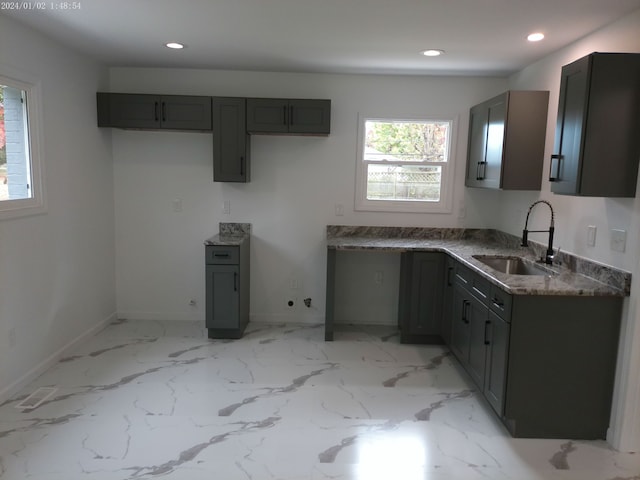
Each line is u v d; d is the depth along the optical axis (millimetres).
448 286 3834
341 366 3566
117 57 3838
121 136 4348
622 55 2334
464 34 2986
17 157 3084
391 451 2469
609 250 2637
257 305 4598
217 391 3104
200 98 4004
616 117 2375
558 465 2385
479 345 3039
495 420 2818
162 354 3721
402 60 3705
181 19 2826
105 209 4254
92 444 2461
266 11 2656
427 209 4441
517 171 3443
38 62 3164
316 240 4508
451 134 4328
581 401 2611
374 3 2496
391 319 4609
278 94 4285
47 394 3010
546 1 2398
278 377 3346
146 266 4531
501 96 3475
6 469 2236
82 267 3855
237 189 4430
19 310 3045
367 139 4438
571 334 2553
